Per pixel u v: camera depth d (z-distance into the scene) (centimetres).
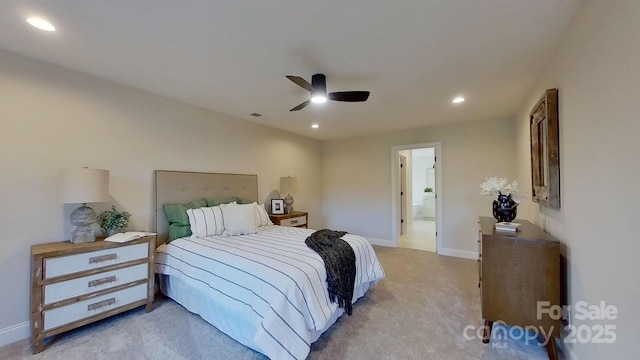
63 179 218
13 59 212
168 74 251
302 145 543
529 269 192
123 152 279
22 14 162
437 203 464
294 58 219
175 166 326
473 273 362
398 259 430
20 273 214
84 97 251
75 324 210
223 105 345
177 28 177
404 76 253
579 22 160
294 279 184
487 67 235
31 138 221
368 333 217
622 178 120
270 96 311
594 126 145
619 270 123
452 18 167
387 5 154
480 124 425
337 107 352
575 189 170
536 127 248
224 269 214
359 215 553
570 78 176
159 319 239
